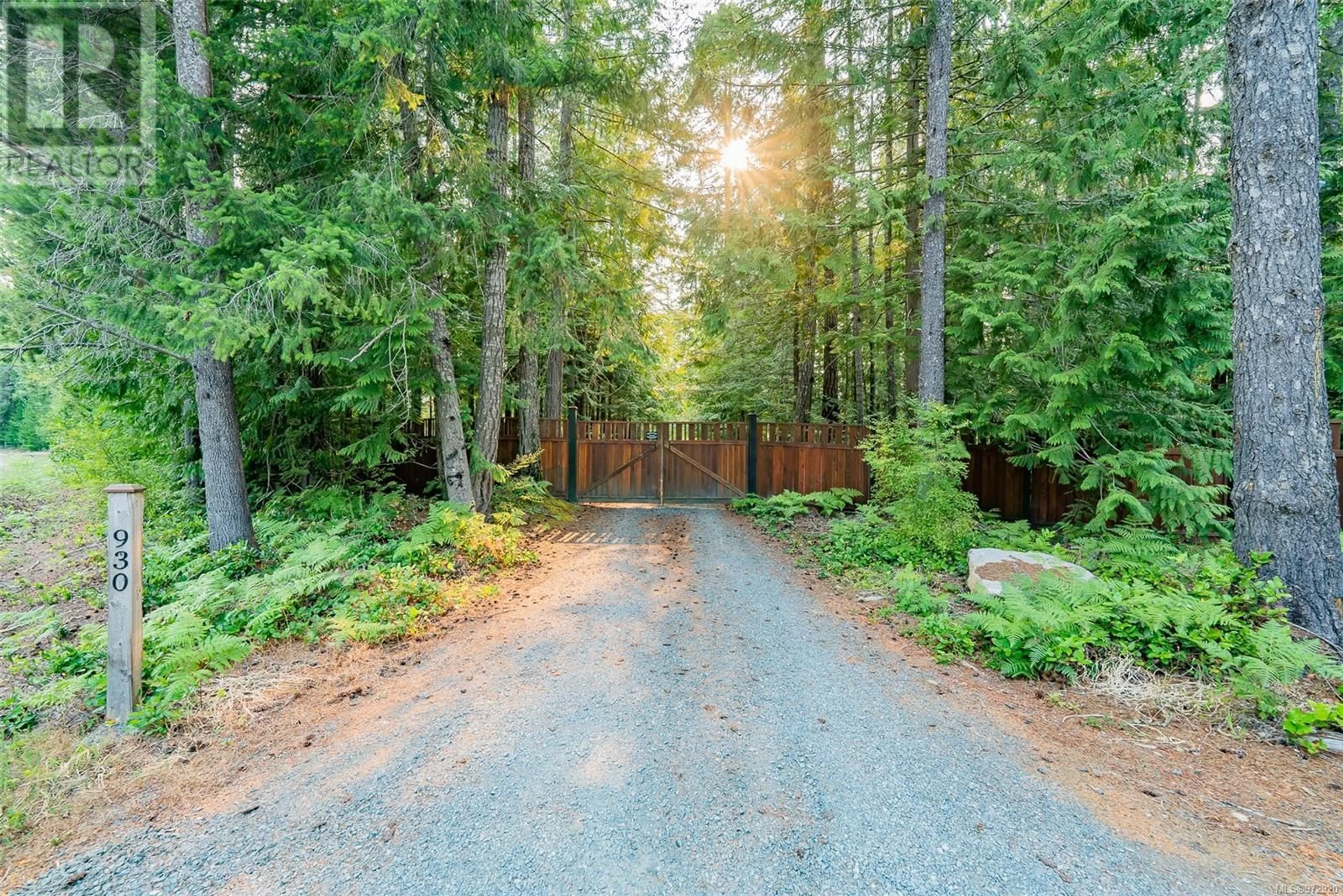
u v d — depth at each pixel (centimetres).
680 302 1149
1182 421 719
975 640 418
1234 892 191
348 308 589
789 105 948
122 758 293
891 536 694
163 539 748
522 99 830
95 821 244
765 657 409
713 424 1108
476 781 266
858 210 877
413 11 537
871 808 242
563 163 898
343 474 903
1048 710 325
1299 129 414
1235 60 439
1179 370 638
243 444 864
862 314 1289
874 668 388
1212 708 312
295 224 551
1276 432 421
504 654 415
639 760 282
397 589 504
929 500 659
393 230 608
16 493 1216
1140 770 264
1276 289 421
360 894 201
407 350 686
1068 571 473
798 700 343
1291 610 407
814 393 1764
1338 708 282
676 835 229
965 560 626
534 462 1024
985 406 809
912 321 969
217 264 546
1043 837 222
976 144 864
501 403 833
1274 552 418
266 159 669
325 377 798
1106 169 677
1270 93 420
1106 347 642
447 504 711
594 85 807
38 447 2267
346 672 390
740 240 948
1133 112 679
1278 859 206
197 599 488
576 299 874
